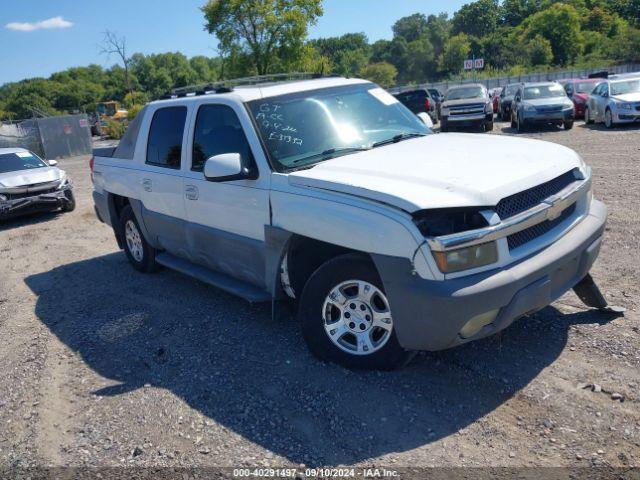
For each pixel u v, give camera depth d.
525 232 3.51
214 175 4.16
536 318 4.48
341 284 3.81
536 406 3.38
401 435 3.25
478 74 70.44
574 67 70.19
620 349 3.89
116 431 3.58
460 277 3.22
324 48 128.38
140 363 4.46
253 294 4.55
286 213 4.00
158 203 5.61
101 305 5.87
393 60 108.00
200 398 3.85
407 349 3.62
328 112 4.68
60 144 27.98
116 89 106.12
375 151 4.27
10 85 123.44
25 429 3.73
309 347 4.11
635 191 8.19
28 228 10.70
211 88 5.41
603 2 110.69
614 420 3.18
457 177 3.50
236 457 3.21
